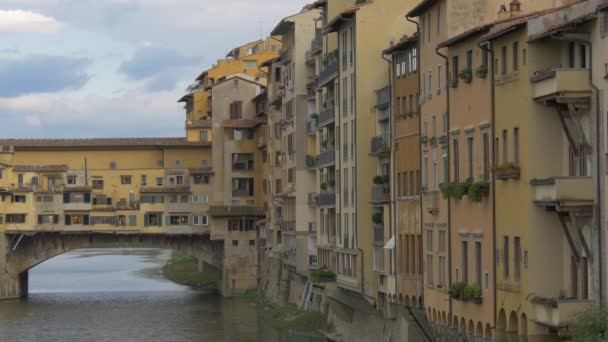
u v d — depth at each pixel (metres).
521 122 49.03
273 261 125.12
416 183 69.06
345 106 84.50
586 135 45.06
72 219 145.38
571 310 44.69
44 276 181.00
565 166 47.53
